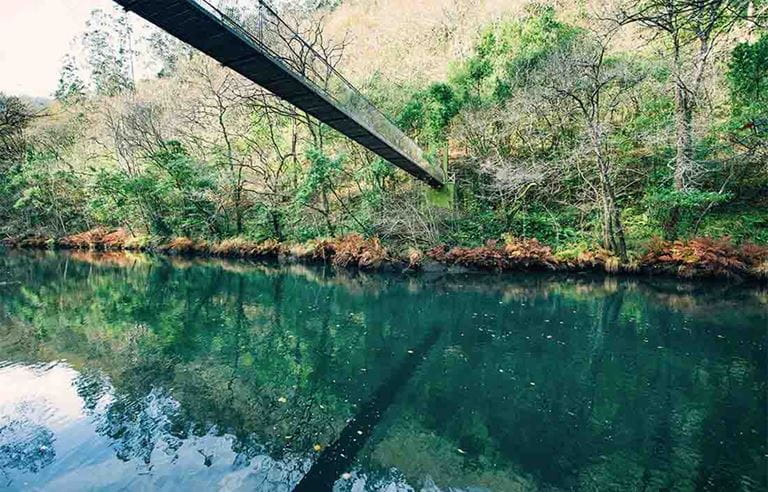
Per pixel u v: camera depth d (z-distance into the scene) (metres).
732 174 14.48
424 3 31.22
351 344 8.98
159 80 28.78
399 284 14.88
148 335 9.71
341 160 18.05
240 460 4.74
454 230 17.72
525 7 22.88
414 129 20.47
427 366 7.59
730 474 4.32
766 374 6.68
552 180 16.89
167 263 21.27
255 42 6.78
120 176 24.00
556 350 8.07
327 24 35.69
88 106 30.36
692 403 5.84
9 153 29.33
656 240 13.68
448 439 5.16
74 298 13.91
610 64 15.47
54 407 6.04
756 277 12.27
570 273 14.84
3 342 9.14
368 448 4.99
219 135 23.89
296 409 6.02
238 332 9.97
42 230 29.59
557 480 4.31
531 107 15.92
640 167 17.02
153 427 5.48
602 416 5.59
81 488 4.21
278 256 20.75
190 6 5.58
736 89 13.95
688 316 9.80
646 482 4.24
